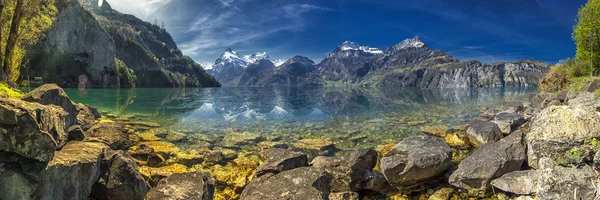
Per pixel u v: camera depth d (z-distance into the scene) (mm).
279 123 26984
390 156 11797
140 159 13195
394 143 18297
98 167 6957
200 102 53969
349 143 18312
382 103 56312
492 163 10523
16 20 23812
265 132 21984
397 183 10930
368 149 12305
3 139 4805
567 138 6898
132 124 23469
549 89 37344
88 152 6746
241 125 25375
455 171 11078
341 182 11297
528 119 21797
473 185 10438
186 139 18797
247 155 15273
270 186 9375
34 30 27719
